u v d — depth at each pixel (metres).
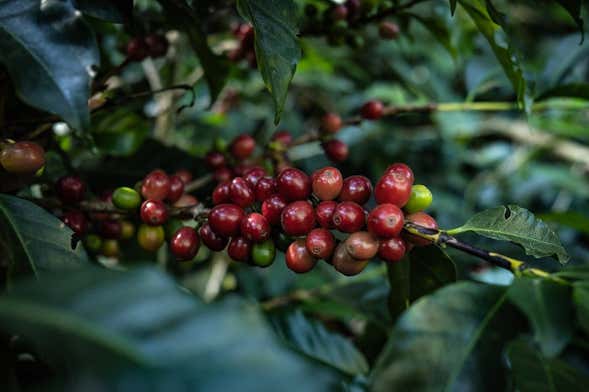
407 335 0.32
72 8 0.31
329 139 0.48
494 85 0.55
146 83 0.51
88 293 0.24
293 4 0.35
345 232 0.33
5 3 0.31
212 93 0.47
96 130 0.49
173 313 0.23
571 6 0.41
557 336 0.32
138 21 0.46
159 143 0.51
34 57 0.30
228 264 0.66
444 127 0.88
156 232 0.38
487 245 0.53
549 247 0.33
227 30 0.56
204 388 0.21
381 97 0.86
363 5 0.49
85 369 0.22
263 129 0.78
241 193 0.35
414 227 0.33
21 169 0.34
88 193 0.45
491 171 1.00
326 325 0.53
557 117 0.86
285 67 0.34
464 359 0.32
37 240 0.31
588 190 0.90
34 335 0.23
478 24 0.42
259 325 0.23
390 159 0.93
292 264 0.34
